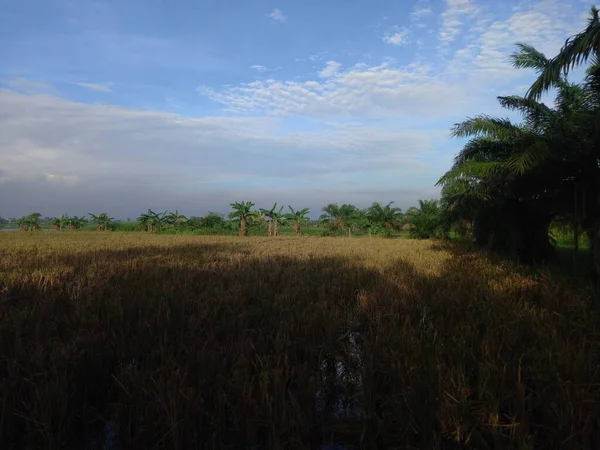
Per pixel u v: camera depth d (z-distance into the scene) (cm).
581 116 862
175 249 1792
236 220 4469
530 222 1255
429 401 296
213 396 325
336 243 2611
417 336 459
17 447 295
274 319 528
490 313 527
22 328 455
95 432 324
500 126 1114
